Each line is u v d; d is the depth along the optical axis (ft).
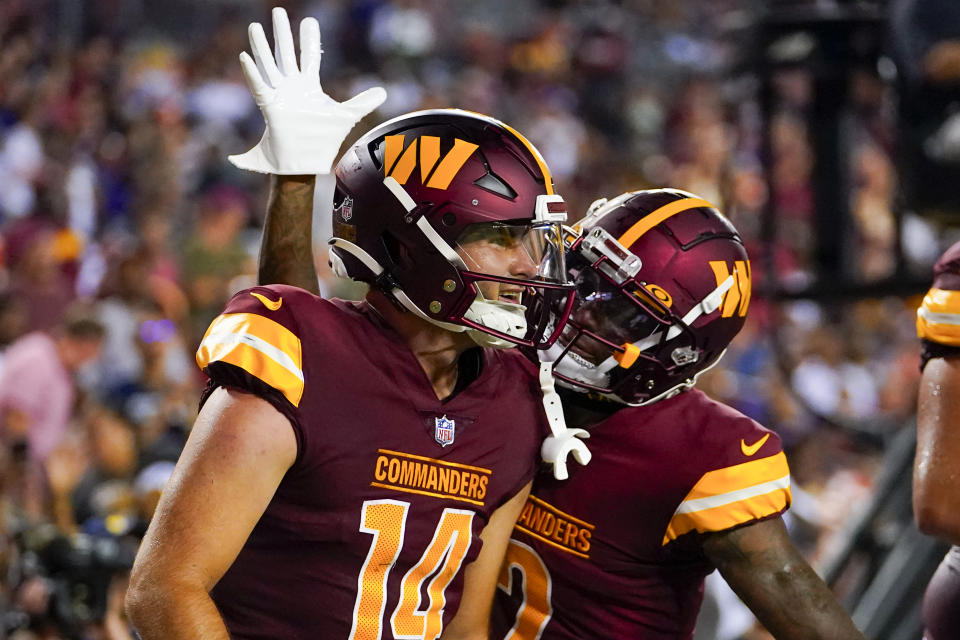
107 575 31.45
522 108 133.80
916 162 37.73
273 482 19.74
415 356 21.45
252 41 23.20
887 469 44.24
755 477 23.34
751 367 88.63
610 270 23.57
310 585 20.59
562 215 21.66
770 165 46.62
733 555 23.34
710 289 23.90
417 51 135.03
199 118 108.68
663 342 23.73
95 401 62.13
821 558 58.65
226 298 77.00
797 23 44.78
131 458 51.13
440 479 21.26
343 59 133.80
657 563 24.16
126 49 119.55
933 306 24.64
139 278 69.46
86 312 61.46
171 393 60.70
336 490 20.34
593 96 141.08
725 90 50.42
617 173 126.82
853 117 50.24
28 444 47.06
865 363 94.32
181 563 18.86
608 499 23.98
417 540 21.07
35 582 31.50
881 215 99.91
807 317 96.73
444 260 20.99
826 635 22.72
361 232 21.75
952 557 26.13
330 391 20.31
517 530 24.86
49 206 88.22
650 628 24.54
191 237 81.66
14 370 58.13
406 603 21.18
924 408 24.64
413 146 21.45
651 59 150.30
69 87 104.53
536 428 22.89
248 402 19.71
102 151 98.27
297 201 24.03
